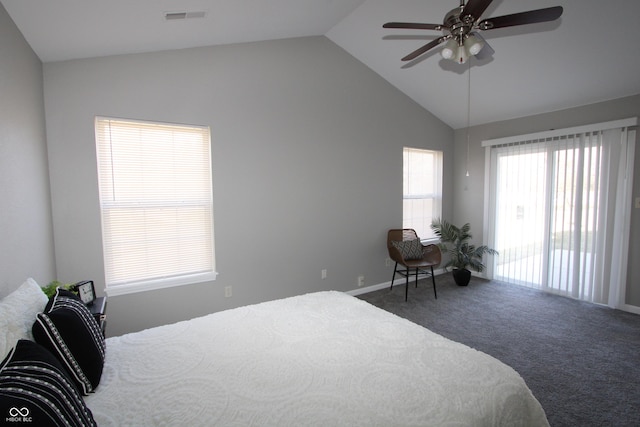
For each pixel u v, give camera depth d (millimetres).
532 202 4238
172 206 2887
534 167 4207
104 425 1070
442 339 1638
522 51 3213
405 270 4637
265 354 1503
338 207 3936
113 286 2660
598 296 3688
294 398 1175
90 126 2479
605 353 2621
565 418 1873
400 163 4535
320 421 1050
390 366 1368
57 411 841
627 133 3439
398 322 1847
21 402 784
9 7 1707
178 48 2801
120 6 1937
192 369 1399
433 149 4934
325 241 3842
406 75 4117
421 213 4957
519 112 4277
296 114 3523
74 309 1371
